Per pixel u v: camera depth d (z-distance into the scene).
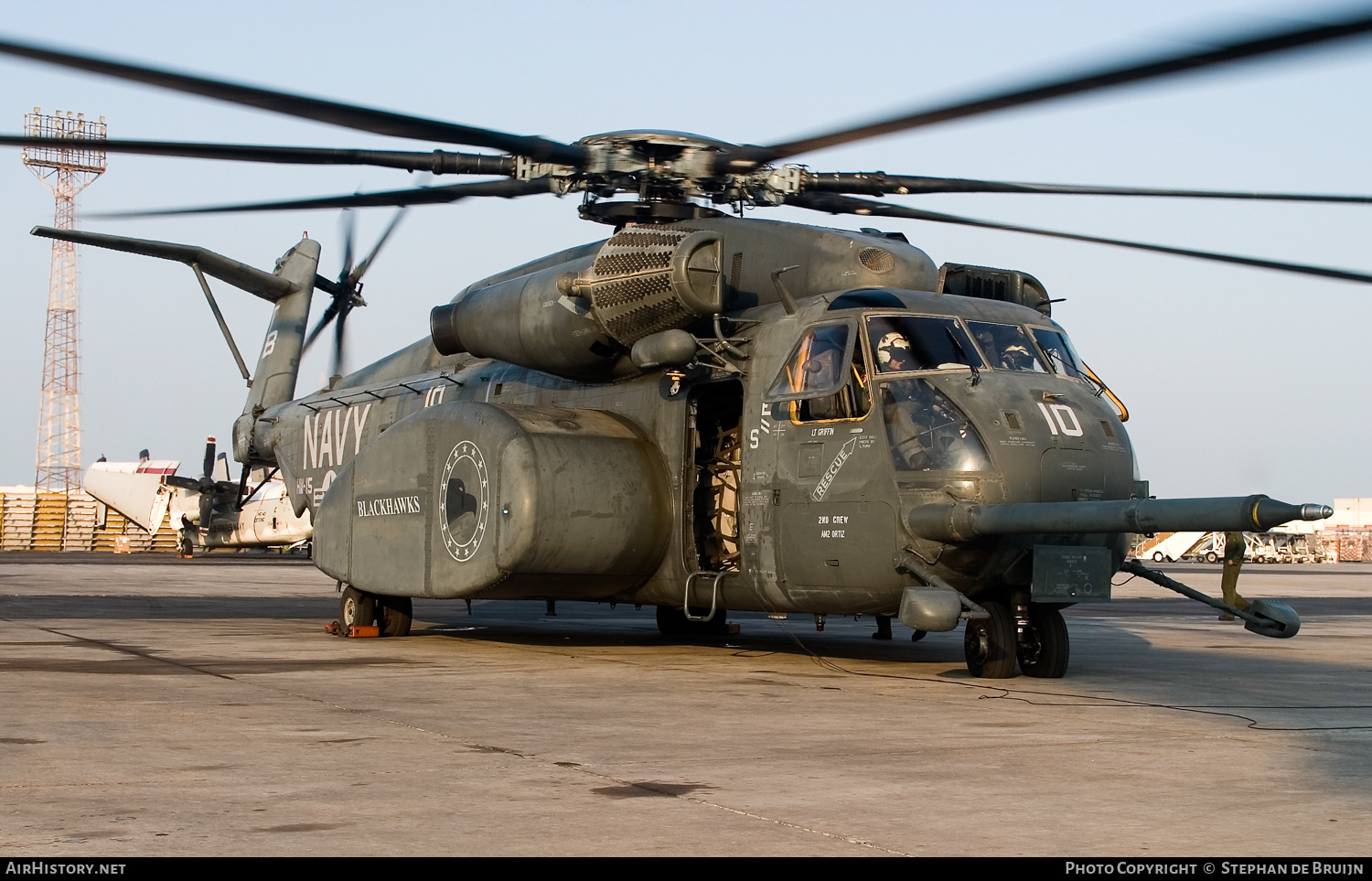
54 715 8.41
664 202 13.38
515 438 13.08
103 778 6.41
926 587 10.59
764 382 12.45
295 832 5.36
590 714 8.81
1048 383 11.65
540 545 12.83
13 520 74.62
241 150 10.14
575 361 13.95
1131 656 14.39
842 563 11.53
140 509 59.59
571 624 18.81
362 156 11.10
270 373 21.34
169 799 5.95
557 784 6.36
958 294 12.77
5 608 20.72
